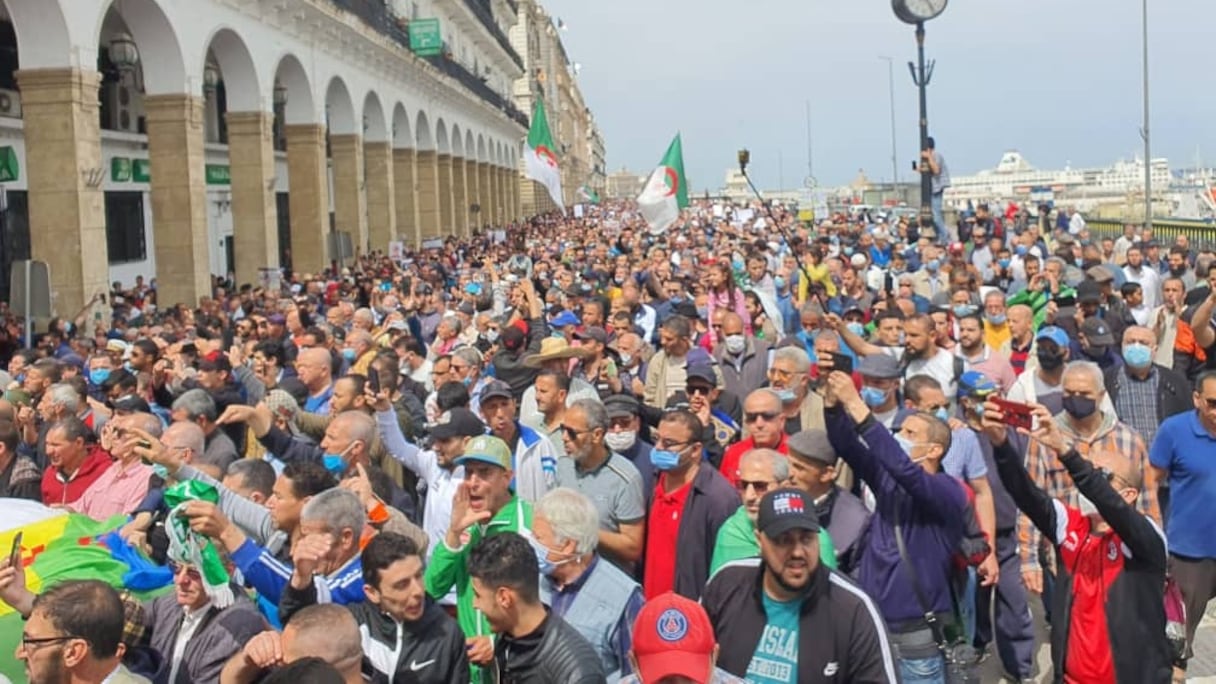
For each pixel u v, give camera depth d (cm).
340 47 2989
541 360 820
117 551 454
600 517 587
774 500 402
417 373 1080
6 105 2064
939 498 495
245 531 517
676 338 942
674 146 2108
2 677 399
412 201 4022
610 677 464
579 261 2684
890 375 662
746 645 414
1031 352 902
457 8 4962
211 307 1834
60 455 693
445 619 431
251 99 2347
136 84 2595
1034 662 688
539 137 2589
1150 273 1536
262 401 849
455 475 625
